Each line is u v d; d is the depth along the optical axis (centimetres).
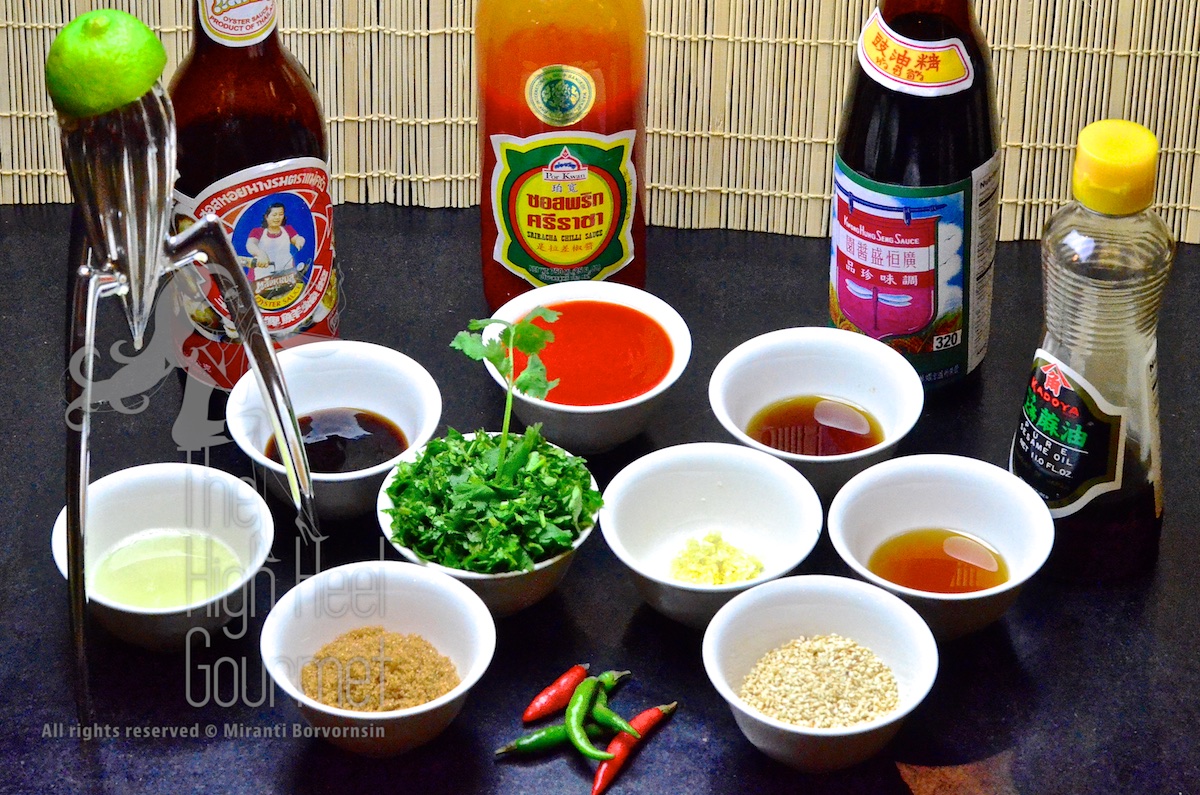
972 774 99
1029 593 107
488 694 102
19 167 130
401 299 124
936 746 100
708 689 102
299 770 99
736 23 125
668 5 125
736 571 104
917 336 114
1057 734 100
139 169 88
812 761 97
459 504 101
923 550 105
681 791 98
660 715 100
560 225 117
